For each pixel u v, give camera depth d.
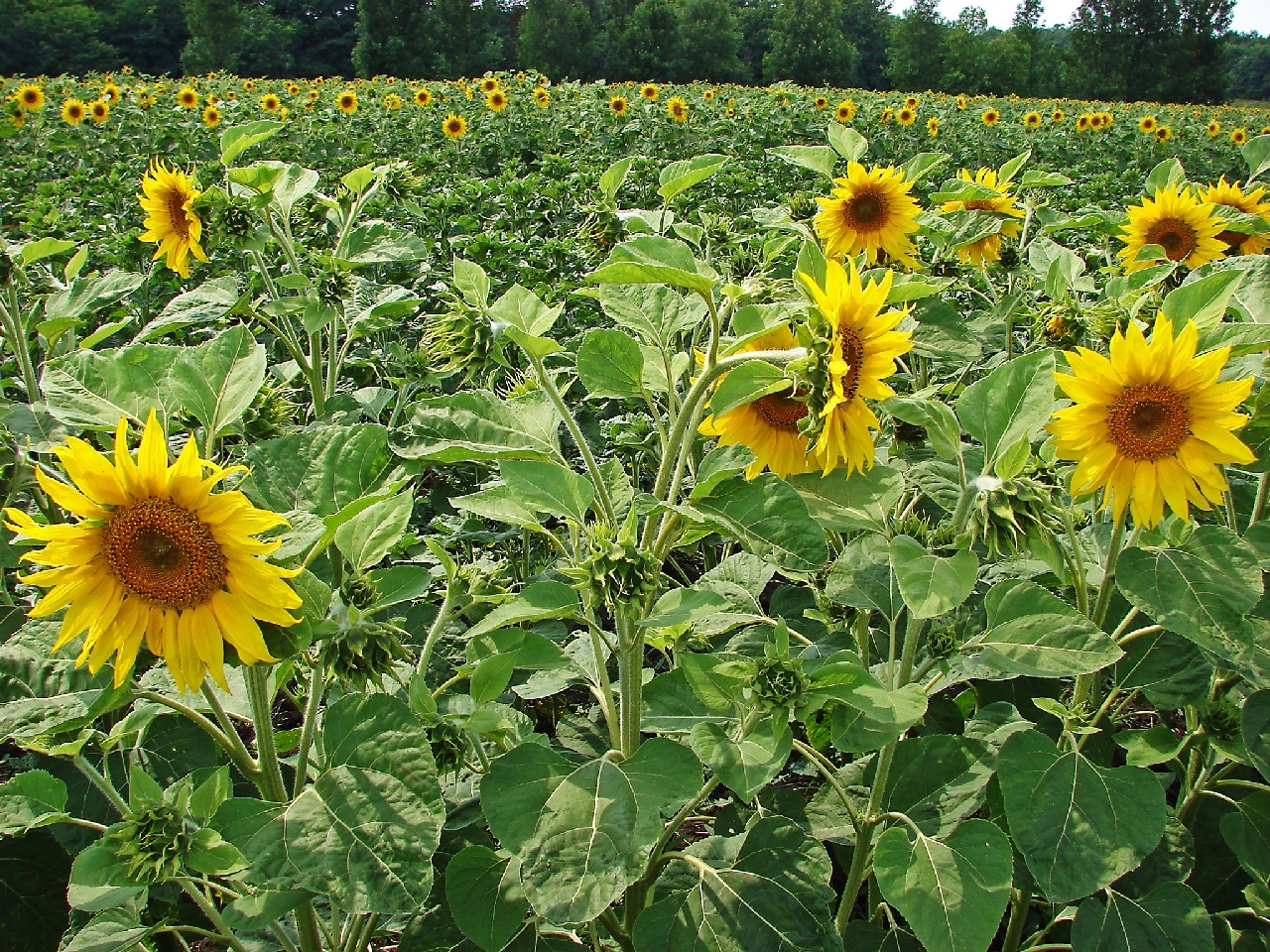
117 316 6.63
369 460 2.45
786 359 2.16
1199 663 2.56
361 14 70.38
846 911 2.59
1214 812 2.89
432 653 3.18
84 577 1.93
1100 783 2.25
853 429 2.19
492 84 21.45
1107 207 11.62
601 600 2.04
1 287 3.97
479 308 2.43
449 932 2.45
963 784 2.46
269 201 4.34
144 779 2.01
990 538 2.15
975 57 78.75
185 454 1.90
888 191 4.21
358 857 1.89
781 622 2.14
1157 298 3.49
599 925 2.71
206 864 1.93
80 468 1.87
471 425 2.40
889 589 2.50
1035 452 2.81
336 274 4.45
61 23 60.88
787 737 2.10
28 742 2.24
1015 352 4.48
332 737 2.07
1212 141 25.56
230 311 4.41
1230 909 2.75
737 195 11.84
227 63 67.25
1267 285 3.15
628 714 2.32
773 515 2.14
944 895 2.08
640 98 24.36
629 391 2.47
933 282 3.59
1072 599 3.07
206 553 1.94
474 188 10.65
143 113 20.91
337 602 2.13
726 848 2.42
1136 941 2.36
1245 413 2.79
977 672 2.71
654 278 2.15
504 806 2.03
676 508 2.10
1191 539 2.40
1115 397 2.30
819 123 21.97
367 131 20.47
